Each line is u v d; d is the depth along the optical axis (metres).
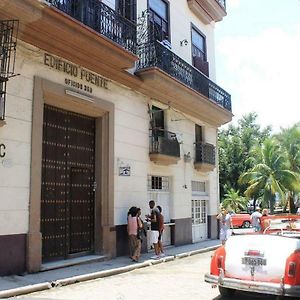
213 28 22.39
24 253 9.73
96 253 12.54
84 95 11.94
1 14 9.07
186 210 17.83
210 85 19.19
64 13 10.17
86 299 7.84
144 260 12.67
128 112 14.08
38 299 7.70
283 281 7.08
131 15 14.68
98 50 11.61
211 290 8.81
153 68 14.05
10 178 9.55
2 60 9.13
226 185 44.03
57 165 11.54
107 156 12.91
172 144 16.00
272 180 35.75
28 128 10.11
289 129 38.69
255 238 7.85
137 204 14.19
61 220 11.52
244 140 46.47
